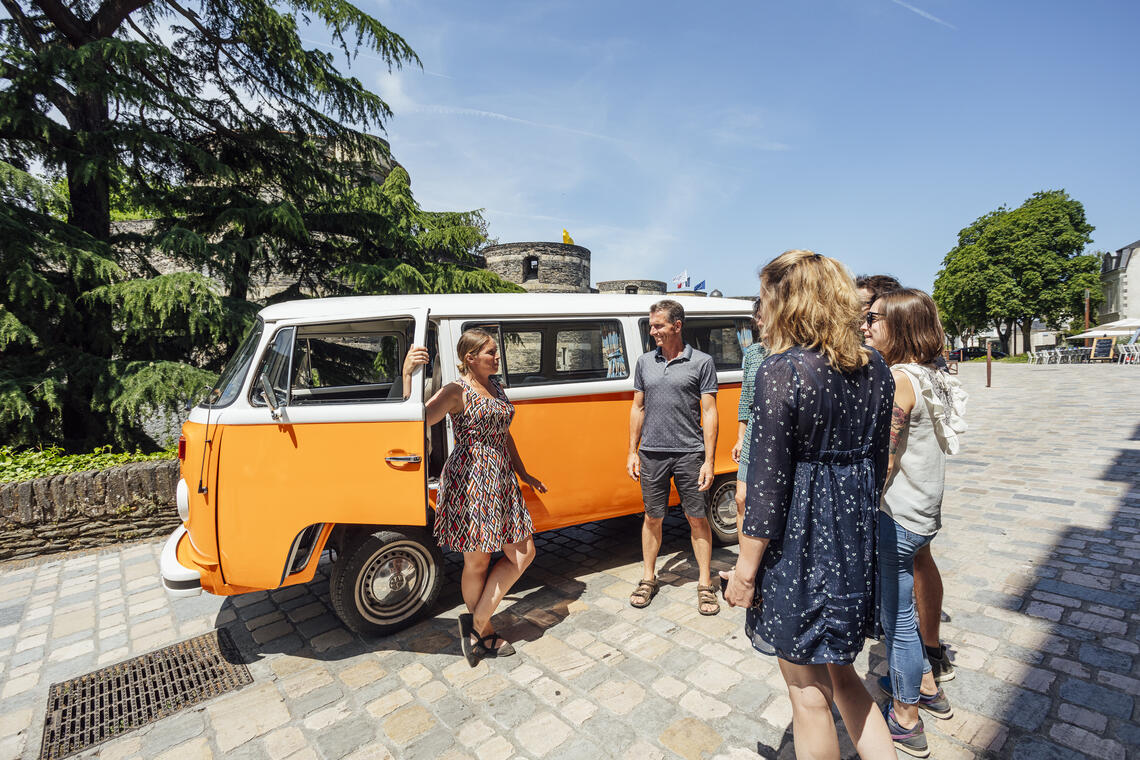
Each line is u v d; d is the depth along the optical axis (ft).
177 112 29.60
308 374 13.43
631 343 14.16
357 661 10.50
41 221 24.07
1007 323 136.98
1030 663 9.27
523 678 9.68
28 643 11.94
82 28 29.63
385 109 37.19
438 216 46.98
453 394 9.73
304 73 33.50
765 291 5.85
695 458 11.62
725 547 15.80
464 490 9.71
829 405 5.30
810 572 5.36
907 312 7.32
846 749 7.64
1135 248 164.86
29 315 23.17
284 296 34.91
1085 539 14.33
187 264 29.12
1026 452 24.73
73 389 23.34
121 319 24.94
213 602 13.44
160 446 25.55
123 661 11.05
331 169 38.14
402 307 11.46
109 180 27.09
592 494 13.46
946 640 10.06
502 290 41.50
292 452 10.31
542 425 12.78
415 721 8.67
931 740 7.62
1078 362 92.79
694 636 10.85
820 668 5.61
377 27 33.09
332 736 8.43
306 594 13.64
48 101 25.80
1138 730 7.63
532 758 7.75
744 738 7.97
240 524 10.19
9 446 20.84
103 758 8.30
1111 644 9.66
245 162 34.58
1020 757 7.26
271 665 10.53
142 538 18.31
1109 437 26.81
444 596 13.09
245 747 8.31
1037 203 126.93
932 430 7.11
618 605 12.30
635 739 8.04
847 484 5.44
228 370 11.46
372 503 10.28
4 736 8.91
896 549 7.22
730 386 15.38
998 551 13.92
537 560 15.25
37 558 16.96
